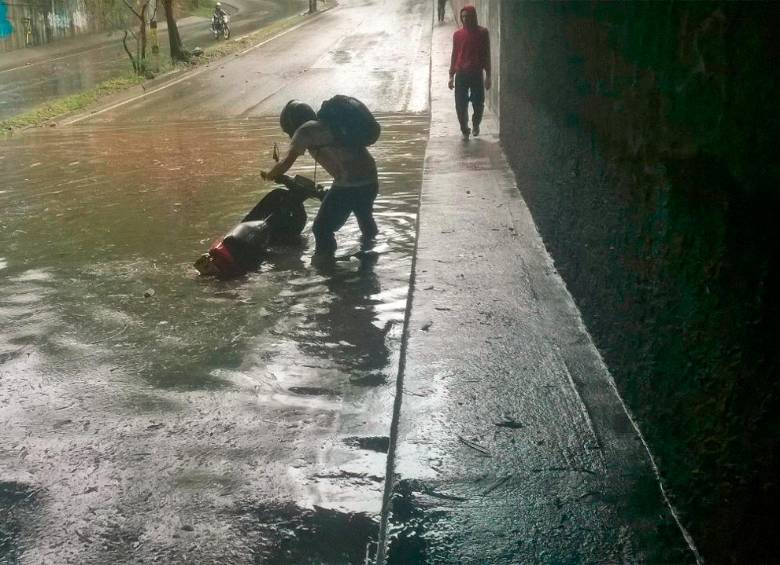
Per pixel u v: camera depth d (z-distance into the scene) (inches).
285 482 139.2
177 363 191.3
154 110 770.8
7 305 236.5
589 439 132.7
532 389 151.6
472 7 426.3
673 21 110.2
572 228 197.3
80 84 1042.7
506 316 188.7
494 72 530.0
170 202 367.6
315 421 161.2
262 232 259.9
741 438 93.3
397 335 203.9
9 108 868.6
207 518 129.7
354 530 125.7
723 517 97.9
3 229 331.6
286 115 270.8
